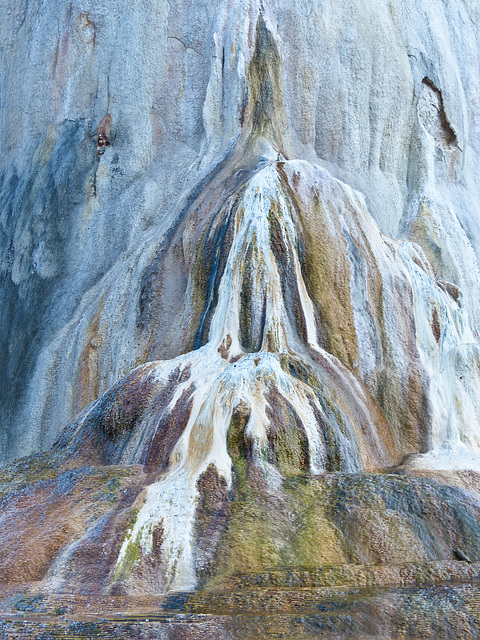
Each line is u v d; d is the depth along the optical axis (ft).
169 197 66.69
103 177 69.00
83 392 57.52
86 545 32.60
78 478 38.55
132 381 45.91
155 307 56.80
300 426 39.47
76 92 73.36
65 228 68.39
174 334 54.24
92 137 70.95
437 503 34.19
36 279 67.67
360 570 30.12
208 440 38.73
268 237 51.13
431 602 27.35
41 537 33.58
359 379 50.52
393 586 29.43
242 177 60.08
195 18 72.54
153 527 32.99
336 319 51.37
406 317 54.60
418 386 51.26
